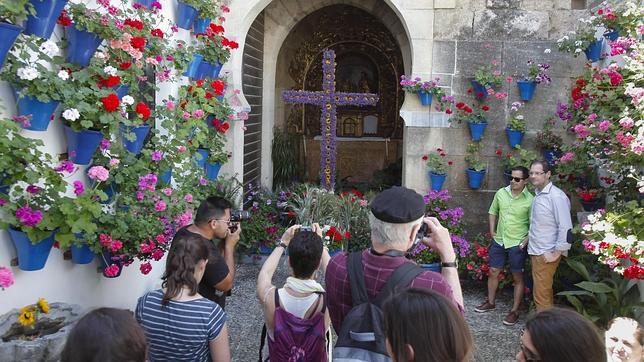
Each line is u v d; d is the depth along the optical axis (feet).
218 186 20.03
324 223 19.83
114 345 4.90
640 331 7.68
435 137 21.01
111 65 12.10
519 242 17.07
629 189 14.66
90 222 10.70
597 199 17.75
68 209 9.91
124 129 12.83
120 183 12.36
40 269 10.23
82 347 4.90
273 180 27.22
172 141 14.67
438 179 20.66
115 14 12.42
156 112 14.60
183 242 8.52
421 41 20.70
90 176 10.95
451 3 20.40
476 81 20.08
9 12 8.91
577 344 4.97
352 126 33.47
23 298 10.25
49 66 10.73
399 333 5.10
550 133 20.30
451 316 5.09
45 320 9.73
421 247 18.94
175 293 8.16
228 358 8.39
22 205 9.60
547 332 5.10
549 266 15.93
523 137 20.76
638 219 12.88
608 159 15.14
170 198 13.50
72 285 12.00
